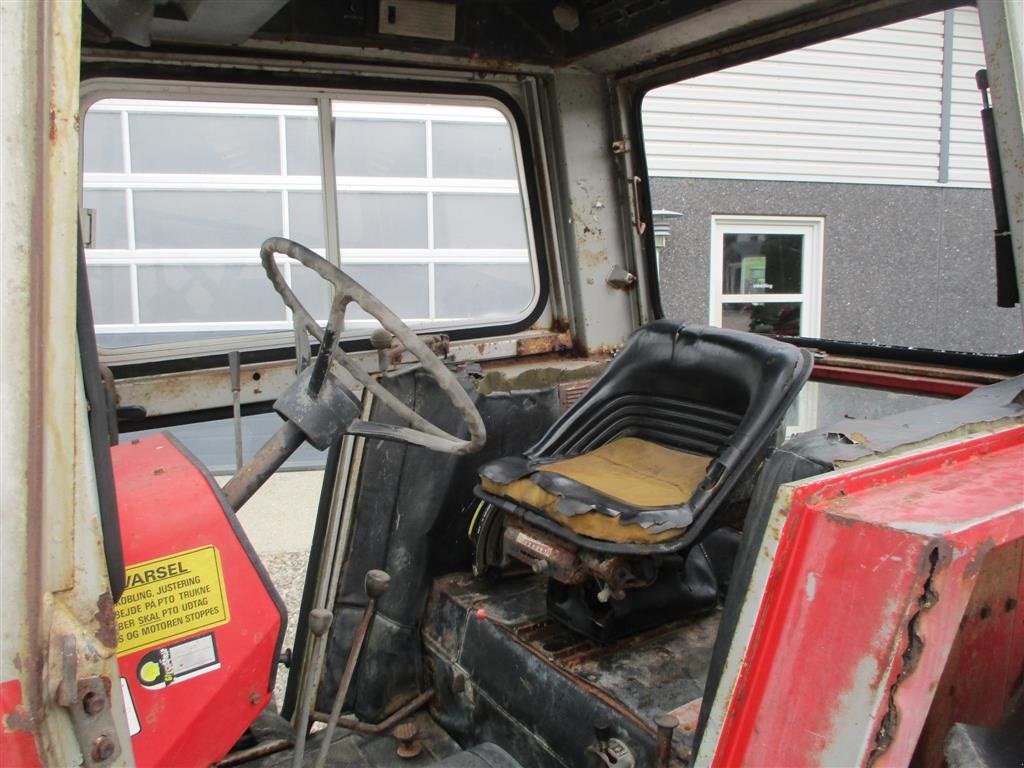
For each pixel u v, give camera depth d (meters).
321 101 2.05
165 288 2.00
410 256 2.24
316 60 2.00
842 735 0.82
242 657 1.04
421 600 1.86
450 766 1.50
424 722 1.83
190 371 2.02
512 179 2.33
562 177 2.33
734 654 0.92
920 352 1.85
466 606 1.77
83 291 0.81
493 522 1.81
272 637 1.06
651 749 1.32
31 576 0.70
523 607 1.76
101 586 0.75
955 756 0.87
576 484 1.61
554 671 1.53
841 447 1.02
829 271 2.08
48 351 0.71
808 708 0.85
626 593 1.63
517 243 2.37
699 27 1.93
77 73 0.72
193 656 1.01
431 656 1.83
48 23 0.69
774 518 0.89
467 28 2.09
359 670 1.85
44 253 0.70
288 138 2.06
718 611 1.79
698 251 2.38
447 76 2.16
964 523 0.81
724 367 1.77
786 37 1.90
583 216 2.36
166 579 1.02
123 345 1.99
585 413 1.94
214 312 2.06
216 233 2.03
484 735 1.67
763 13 1.83
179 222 1.99
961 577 0.79
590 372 2.25
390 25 1.99
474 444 1.26
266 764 1.61
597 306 2.41
